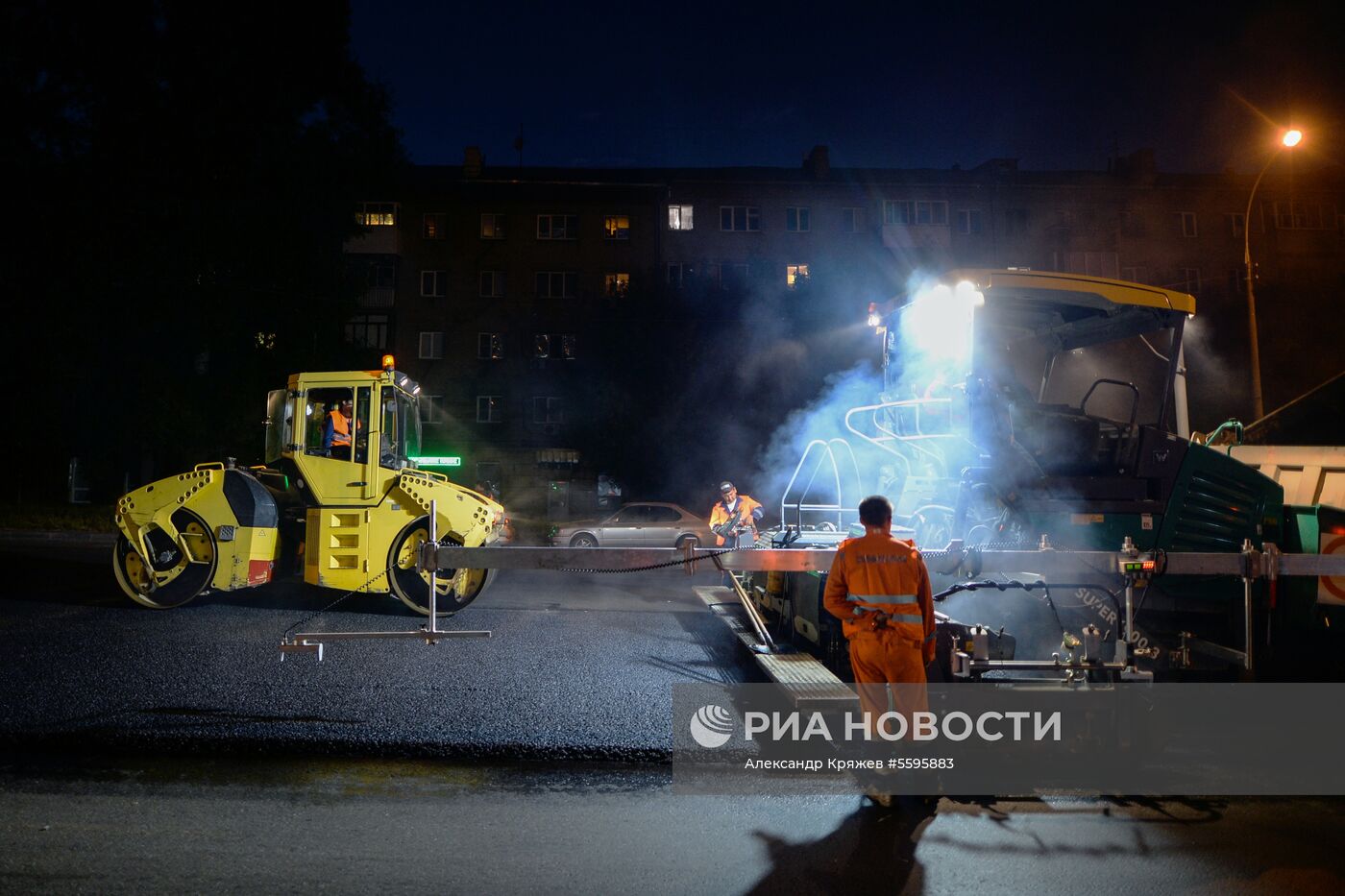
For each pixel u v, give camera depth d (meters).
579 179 41.62
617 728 5.86
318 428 9.87
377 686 6.64
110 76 23.22
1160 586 7.17
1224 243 41.28
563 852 4.04
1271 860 4.10
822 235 41.19
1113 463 7.41
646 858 4.00
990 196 41.28
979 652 5.52
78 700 6.09
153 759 5.25
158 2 23.81
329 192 25.94
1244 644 6.67
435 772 5.16
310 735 5.54
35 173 22.36
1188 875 3.91
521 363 39.78
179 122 23.70
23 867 3.71
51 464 28.91
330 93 27.08
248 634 8.37
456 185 39.56
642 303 34.69
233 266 24.33
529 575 14.52
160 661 7.18
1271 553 6.13
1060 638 6.63
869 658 4.96
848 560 5.10
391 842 4.10
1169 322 7.60
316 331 26.06
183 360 25.12
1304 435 8.83
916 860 4.03
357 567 9.61
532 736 5.64
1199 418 37.06
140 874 3.68
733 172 42.75
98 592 10.69
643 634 9.09
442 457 10.84
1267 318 40.50
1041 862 4.03
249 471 10.48
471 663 7.45
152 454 27.75
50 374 23.55
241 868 3.76
